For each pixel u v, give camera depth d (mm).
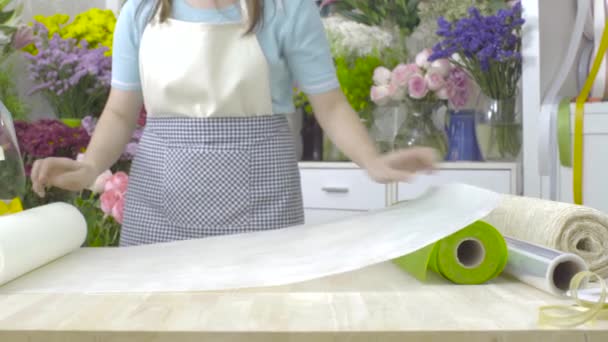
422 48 3164
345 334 644
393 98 2902
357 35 2963
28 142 1801
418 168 1093
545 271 816
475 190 1031
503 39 2762
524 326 654
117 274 947
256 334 648
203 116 1453
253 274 899
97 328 667
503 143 2785
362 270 975
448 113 2963
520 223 1041
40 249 974
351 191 2953
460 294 818
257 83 1443
